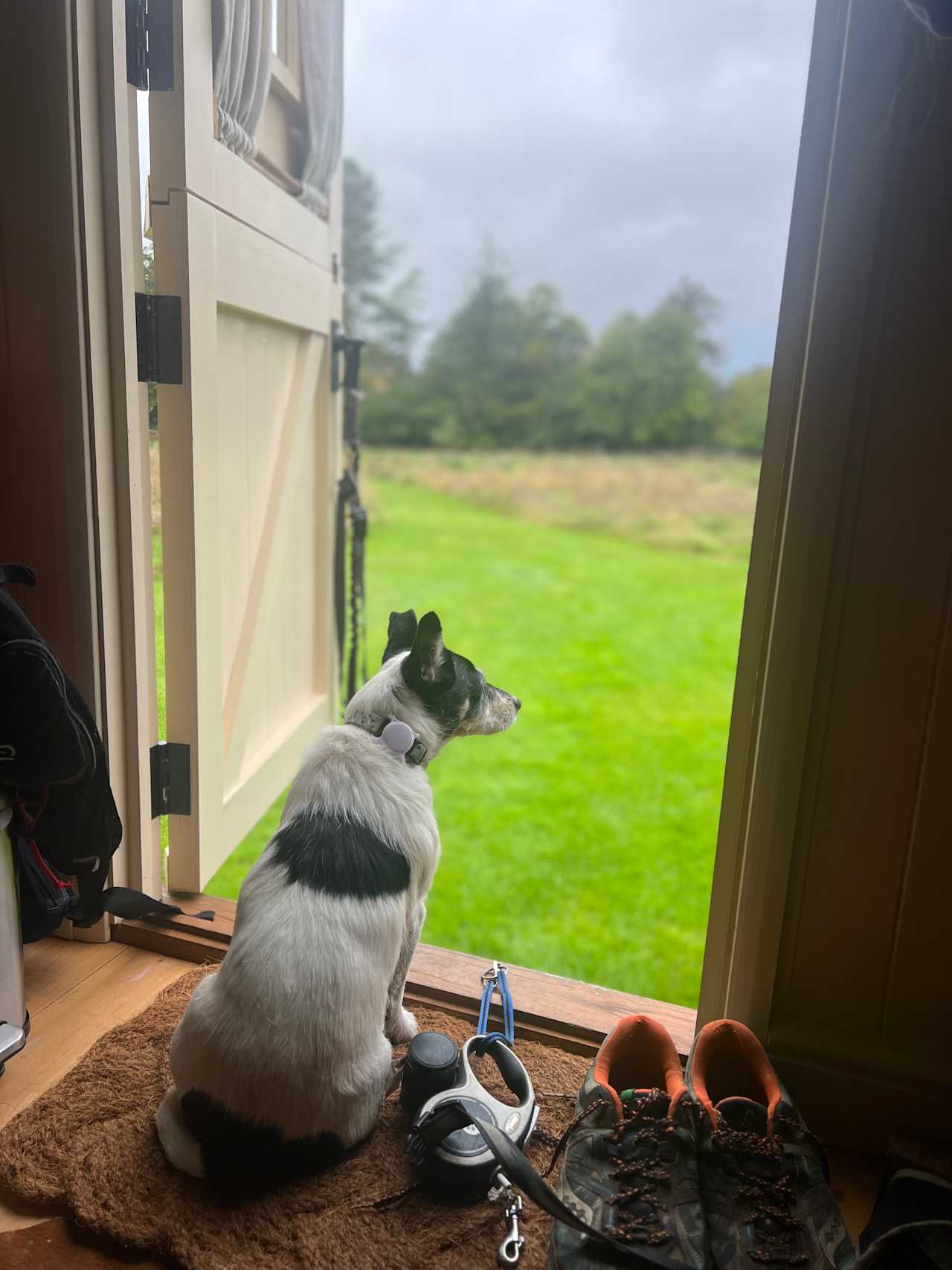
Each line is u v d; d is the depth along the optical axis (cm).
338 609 313
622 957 269
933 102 111
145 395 175
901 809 134
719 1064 138
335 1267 113
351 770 138
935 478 121
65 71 147
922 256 115
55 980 173
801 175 124
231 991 119
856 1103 142
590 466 1452
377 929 125
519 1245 116
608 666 653
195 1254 114
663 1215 110
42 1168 127
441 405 1577
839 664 131
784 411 132
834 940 142
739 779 146
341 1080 119
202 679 192
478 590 870
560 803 406
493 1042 140
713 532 1178
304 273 252
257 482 232
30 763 135
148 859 189
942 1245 109
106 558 169
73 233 153
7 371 160
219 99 188
